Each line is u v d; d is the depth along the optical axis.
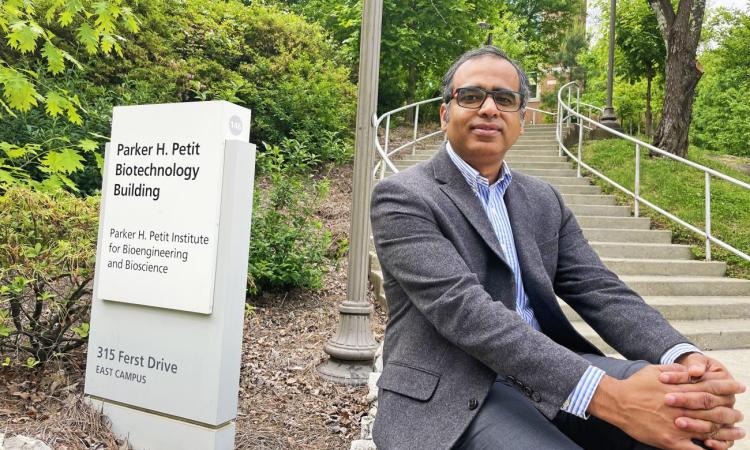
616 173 9.05
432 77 15.98
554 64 24.14
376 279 5.87
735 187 8.39
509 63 1.79
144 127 2.89
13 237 3.18
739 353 4.55
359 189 4.20
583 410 1.33
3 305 3.39
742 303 5.30
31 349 3.44
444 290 1.46
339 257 6.69
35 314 3.40
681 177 8.80
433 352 1.55
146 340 2.83
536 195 1.89
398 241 1.57
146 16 9.41
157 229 2.82
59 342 3.47
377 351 4.09
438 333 1.56
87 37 4.02
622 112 27.53
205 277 2.67
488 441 1.38
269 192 6.32
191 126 2.77
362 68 4.22
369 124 4.23
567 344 1.77
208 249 2.68
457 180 1.73
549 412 1.33
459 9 14.22
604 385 1.32
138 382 2.84
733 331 4.73
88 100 7.88
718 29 24.05
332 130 10.78
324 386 3.92
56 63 3.92
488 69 1.75
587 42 27.61
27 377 3.37
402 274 1.55
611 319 1.71
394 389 1.54
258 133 10.26
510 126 1.76
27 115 6.56
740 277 6.16
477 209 1.68
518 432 1.37
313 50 11.66
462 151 1.75
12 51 7.41
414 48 14.27
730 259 6.52
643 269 6.11
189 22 10.12
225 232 2.67
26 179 3.99
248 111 2.86
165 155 2.83
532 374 1.35
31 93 3.74
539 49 25.59
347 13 14.22
